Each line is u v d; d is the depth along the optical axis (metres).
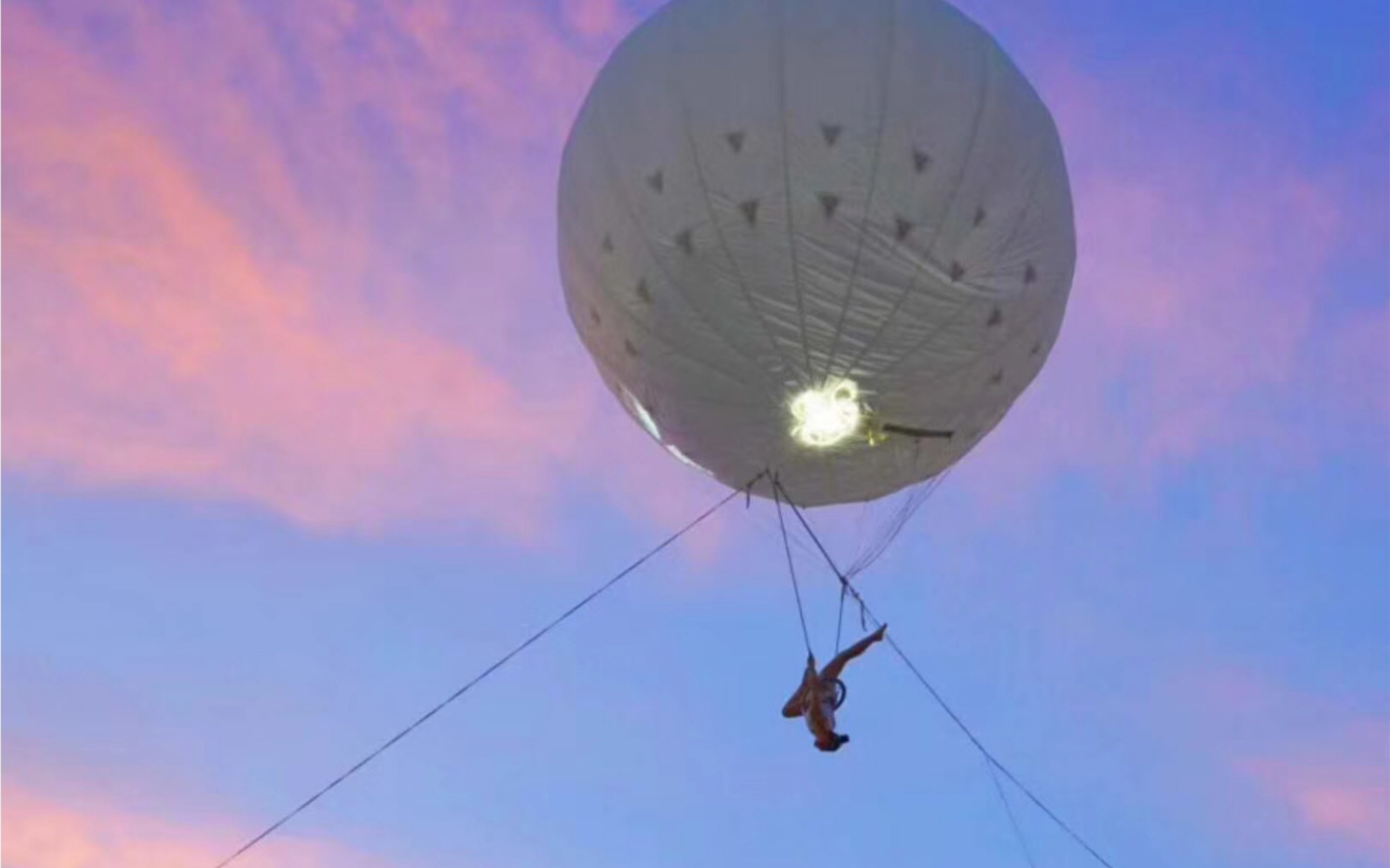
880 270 15.41
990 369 16.55
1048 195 16.20
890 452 17.17
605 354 17.08
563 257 17.14
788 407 16.44
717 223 15.30
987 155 15.52
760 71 15.36
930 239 15.36
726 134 15.25
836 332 15.75
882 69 15.34
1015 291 15.98
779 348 15.92
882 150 15.13
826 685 16.97
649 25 16.80
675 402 16.80
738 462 17.55
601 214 16.11
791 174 15.12
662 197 15.50
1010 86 16.16
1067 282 16.91
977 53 16.05
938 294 15.59
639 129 15.80
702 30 15.95
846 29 15.51
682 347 16.17
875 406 16.47
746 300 15.62
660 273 15.71
